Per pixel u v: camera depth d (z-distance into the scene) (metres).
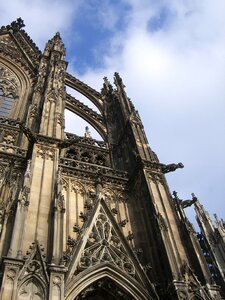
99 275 22.62
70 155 36.75
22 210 22.11
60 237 21.45
